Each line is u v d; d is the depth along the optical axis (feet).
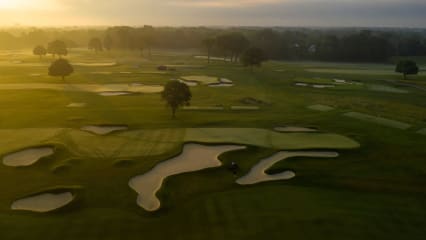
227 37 563.48
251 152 160.15
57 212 109.50
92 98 268.00
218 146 167.32
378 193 124.57
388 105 260.83
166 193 122.01
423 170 143.54
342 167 146.30
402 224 103.04
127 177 133.08
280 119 214.69
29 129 183.01
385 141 176.14
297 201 115.75
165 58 613.11
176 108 219.00
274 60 654.53
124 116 213.66
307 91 318.24
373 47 648.79
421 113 235.61
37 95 271.08
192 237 96.63
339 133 188.85
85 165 141.28
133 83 345.31
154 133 182.29
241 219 104.73
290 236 95.71
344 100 277.64
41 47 546.26
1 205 113.09
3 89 293.02
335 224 101.50
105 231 98.99
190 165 146.10
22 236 94.99
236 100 271.49
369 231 98.78
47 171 136.87
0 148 155.43
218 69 465.47
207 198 118.83
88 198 117.70
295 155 157.38
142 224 103.30
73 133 178.81
